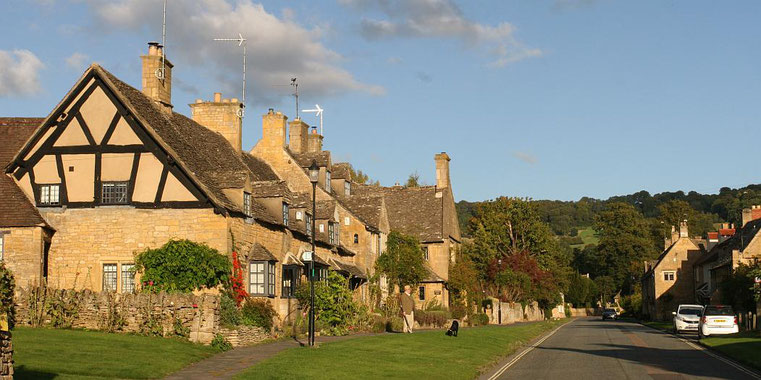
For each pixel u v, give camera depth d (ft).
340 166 179.32
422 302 195.11
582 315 440.45
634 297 344.08
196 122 128.06
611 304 431.02
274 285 110.73
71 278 101.91
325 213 144.46
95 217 102.63
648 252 423.64
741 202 616.39
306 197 134.00
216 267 97.45
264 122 163.12
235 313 92.12
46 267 102.47
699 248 286.25
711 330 131.54
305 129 182.91
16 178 104.73
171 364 68.85
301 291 115.85
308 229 131.85
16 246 99.45
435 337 104.47
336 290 119.75
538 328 160.45
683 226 291.17
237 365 72.02
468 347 95.25
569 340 127.75
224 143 131.44
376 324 127.03
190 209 100.58
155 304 86.58
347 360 75.10
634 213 437.99
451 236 212.84
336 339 101.96
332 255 146.10
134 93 110.11
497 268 265.54
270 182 120.06
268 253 107.04
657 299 286.66
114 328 86.48
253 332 93.09
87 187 103.30
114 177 102.83
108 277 101.76
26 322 86.43
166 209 101.14
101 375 61.00
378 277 164.96
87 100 104.06
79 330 85.40
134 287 99.96
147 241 101.09
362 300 156.15
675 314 152.97
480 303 221.05
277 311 110.52
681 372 73.31
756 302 144.77
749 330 144.05
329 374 65.92
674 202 483.51
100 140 103.55
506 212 299.38
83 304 87.25
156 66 116.67
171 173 101.81
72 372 60.59
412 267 174.81
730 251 209.26
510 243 298.15
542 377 70.08
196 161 107.65
